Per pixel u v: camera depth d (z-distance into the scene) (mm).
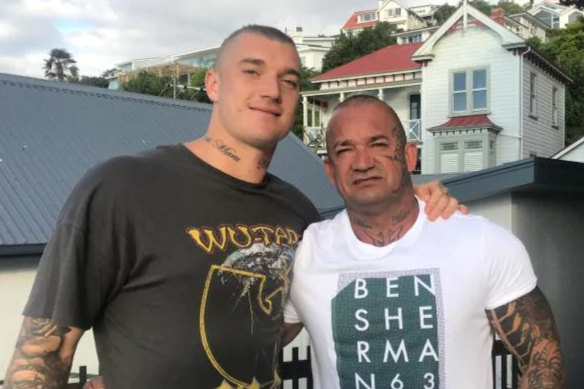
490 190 4652
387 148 2145
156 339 1743
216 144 1982
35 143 8258
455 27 22047
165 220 1810
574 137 31375
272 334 1967
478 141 21375
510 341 2033
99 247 1721
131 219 1769
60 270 1668
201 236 1841
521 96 20938
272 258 1997
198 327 1773
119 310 1779
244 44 1981
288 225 2117
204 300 1800
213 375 1787
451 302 1988
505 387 3395
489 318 2047
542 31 59156
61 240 1690
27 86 9742
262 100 1954
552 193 5332
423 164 22969
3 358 6117
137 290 1776
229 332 1825
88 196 1729
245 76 1963
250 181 2012
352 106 2207
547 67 23125
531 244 4949
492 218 4957
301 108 29047
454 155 22016
